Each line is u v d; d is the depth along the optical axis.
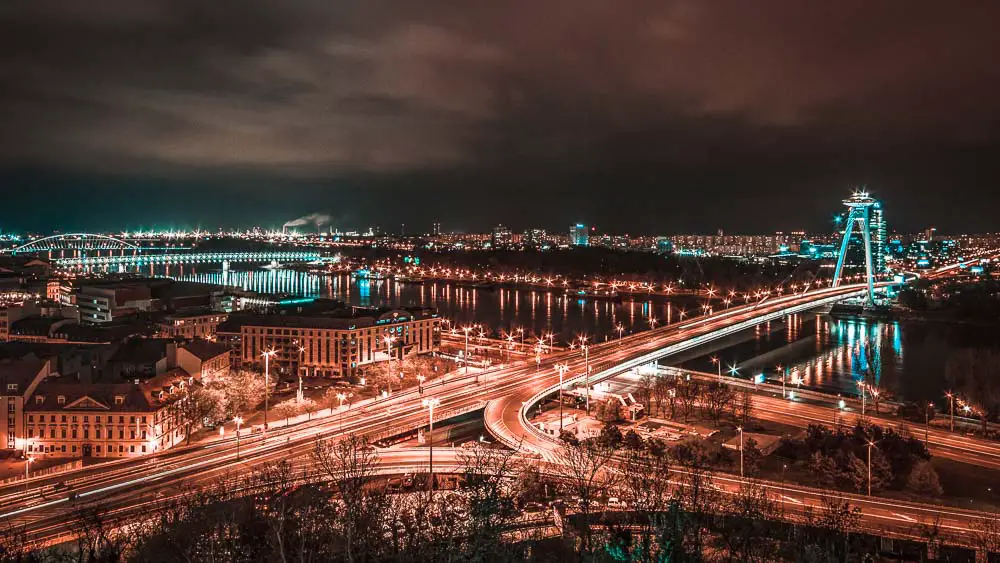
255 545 103.12
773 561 105.06
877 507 148.00
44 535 130.25
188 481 160.88
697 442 191.50
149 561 100.94
